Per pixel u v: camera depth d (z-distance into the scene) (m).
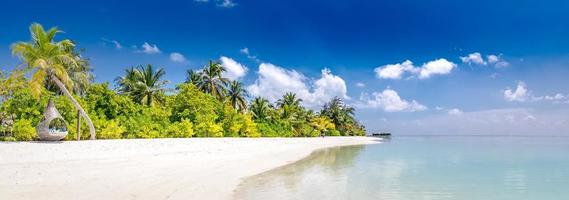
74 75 37.25
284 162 24.98
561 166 25.73
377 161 27.73
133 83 47.66
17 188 12.23
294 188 14.91
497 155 36.97
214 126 43.50
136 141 27.81
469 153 39.72
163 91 48.44
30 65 26.59
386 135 158.00
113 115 35.81
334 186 15.59
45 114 25.95
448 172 21.45
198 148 28.50
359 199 13.20
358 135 107.19
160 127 37.81
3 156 17.31
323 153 36.06
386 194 14.28
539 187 16.62
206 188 14.17
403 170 22.00
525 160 30.91
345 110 98.69
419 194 14.48
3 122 29.88
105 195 11.98
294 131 71.69
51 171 15.20
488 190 15.73
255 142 40.72
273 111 65.50
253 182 16.09
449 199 13.74
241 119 51.47
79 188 12.73
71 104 31.02
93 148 22.11
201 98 45.69
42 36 26.64
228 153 27.52
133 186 13.55
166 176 16.08
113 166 17.62
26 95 29.69
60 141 26.06
